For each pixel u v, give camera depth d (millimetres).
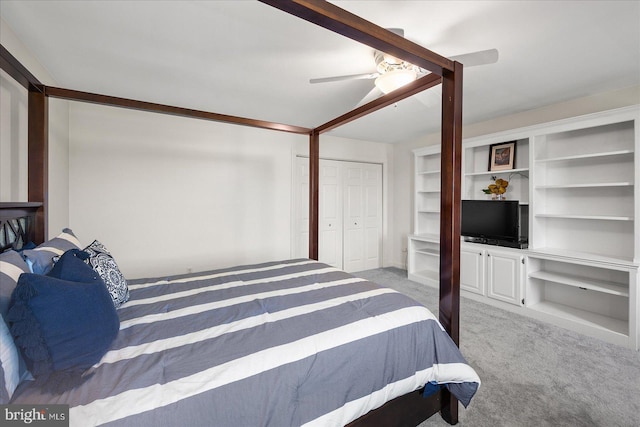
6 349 775
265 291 1710
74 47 1918
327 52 1972
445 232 1495
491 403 1647
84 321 893
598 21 1615
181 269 3389
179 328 1214
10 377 769
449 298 1490
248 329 1213
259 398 913
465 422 1509
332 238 4660
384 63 1915
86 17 1604
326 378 1062
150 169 3195
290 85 2520
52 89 1738
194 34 1771
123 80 2428
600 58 2045
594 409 1590
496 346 2299
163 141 3258
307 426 989
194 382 870
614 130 2658
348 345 1154
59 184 2559
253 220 3852
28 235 1626
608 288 2457
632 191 2574
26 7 1516
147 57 2049
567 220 2998
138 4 1498
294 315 1361
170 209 3314
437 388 1437
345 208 4789
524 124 3258
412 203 4863
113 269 1454
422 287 3932
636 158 2314
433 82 1589
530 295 3008
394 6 1488
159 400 793
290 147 4117
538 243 3076
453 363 1361
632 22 1622
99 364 929
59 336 830
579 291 2926
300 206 4301
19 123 1803
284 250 4098
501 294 3158
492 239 3424
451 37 1773
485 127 3648
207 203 3529
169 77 2373
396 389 1247
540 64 2131
